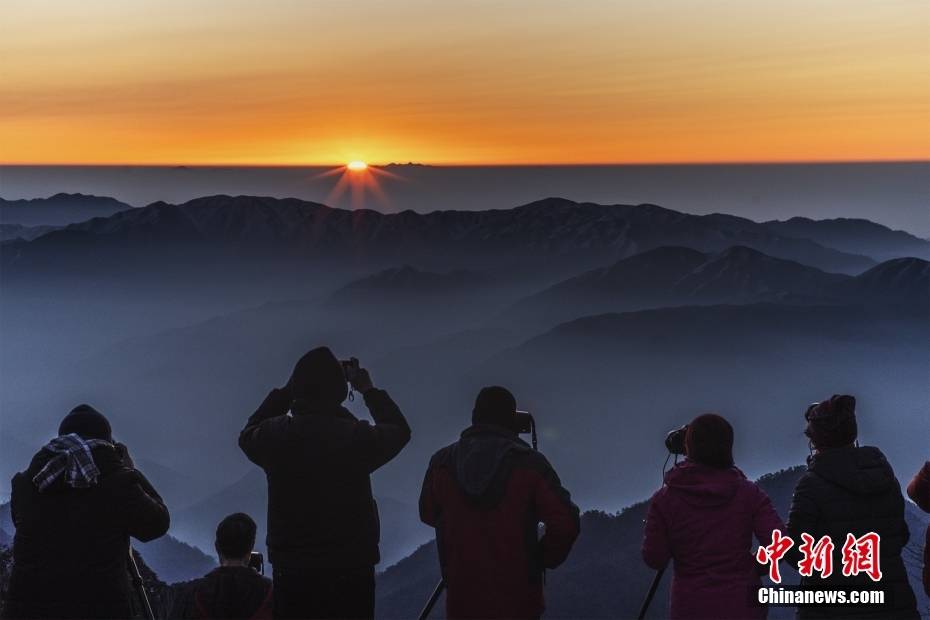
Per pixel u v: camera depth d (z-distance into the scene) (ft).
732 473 19.12
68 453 18.75
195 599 19.89
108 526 19.01
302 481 18.85
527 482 18.25
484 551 18.17
